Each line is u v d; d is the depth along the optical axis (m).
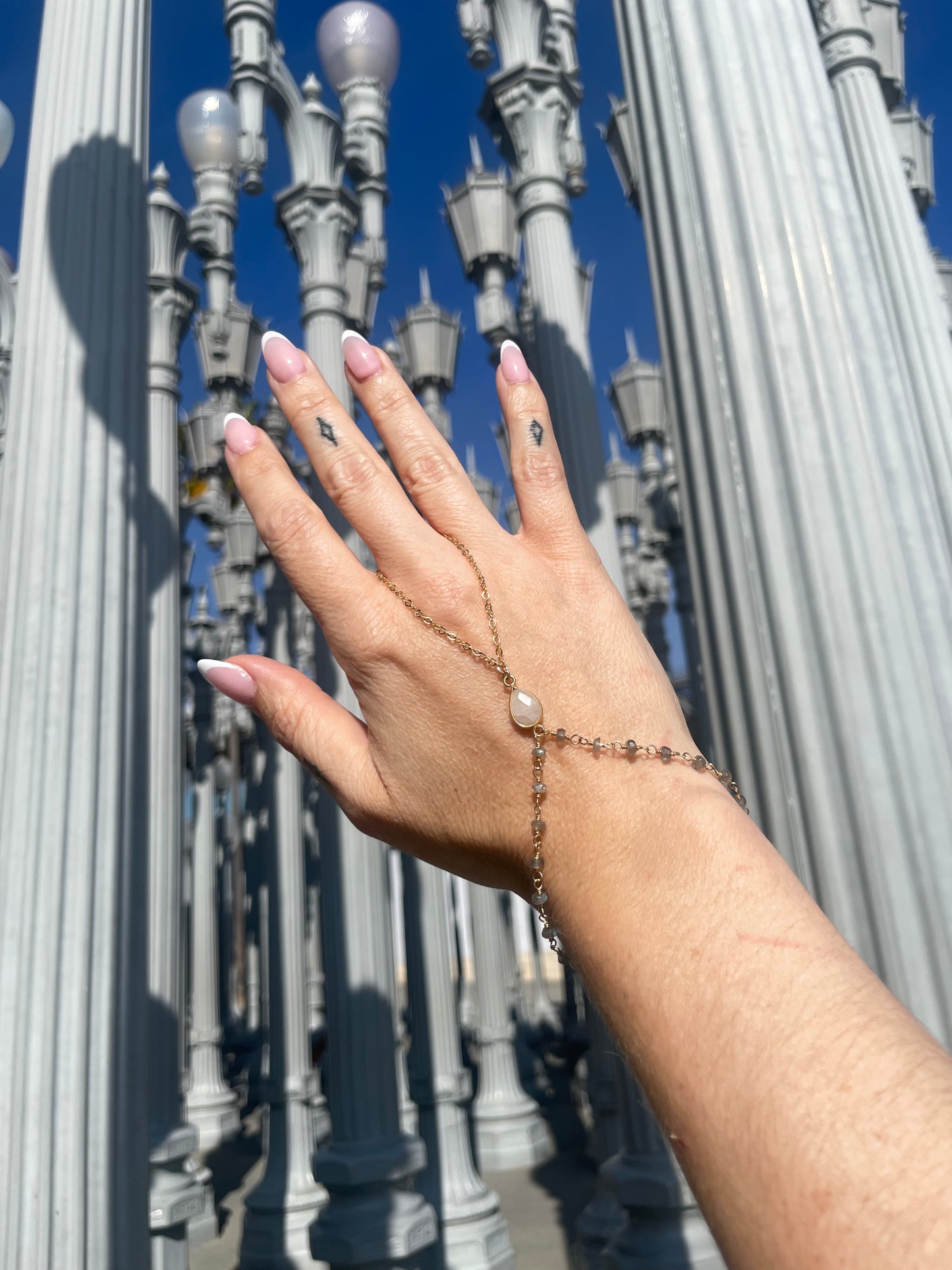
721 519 1.76
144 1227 2.46
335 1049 4.84
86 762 2.50
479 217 6.77
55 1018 2.31
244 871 18.61
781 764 1.60
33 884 2.38
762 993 0.40
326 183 5.68
